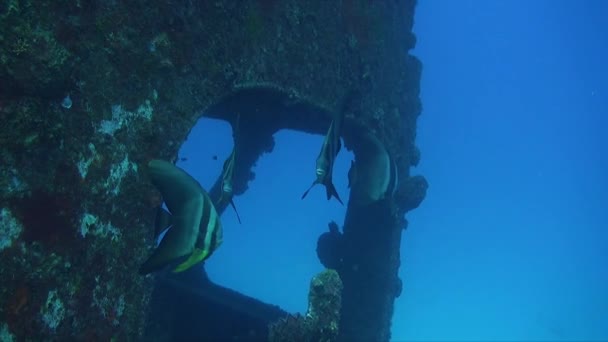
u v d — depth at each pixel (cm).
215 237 210
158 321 744
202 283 940
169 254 194
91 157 388
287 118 830
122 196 412
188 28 488
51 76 343
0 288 321
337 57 708
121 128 416
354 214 900
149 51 446
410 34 934
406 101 899
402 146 870
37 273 340
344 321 862
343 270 891
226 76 528
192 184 206
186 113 475
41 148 350
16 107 334
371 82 771
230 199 340
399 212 873
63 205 363
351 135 804
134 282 417
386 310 864
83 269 375
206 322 784
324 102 682
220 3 529
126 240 412
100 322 385
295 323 592
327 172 303
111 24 415
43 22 354
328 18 698
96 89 398
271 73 596
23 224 337
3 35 327
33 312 338
